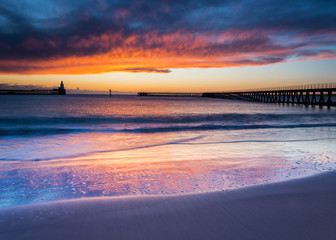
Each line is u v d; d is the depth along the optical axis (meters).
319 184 3.30
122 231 1.95
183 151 6.47
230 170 4.19
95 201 2.67
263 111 30.14
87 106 39.16
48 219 2.20
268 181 3.47
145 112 26.41
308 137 9.58
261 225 2.04
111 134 10.90
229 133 11.13
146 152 6.33
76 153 6.26
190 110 31.08
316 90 45.06
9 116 19.67
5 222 2.13
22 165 4.70
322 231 1.93
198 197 2.78
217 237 1.83
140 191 3.05
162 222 2.11
